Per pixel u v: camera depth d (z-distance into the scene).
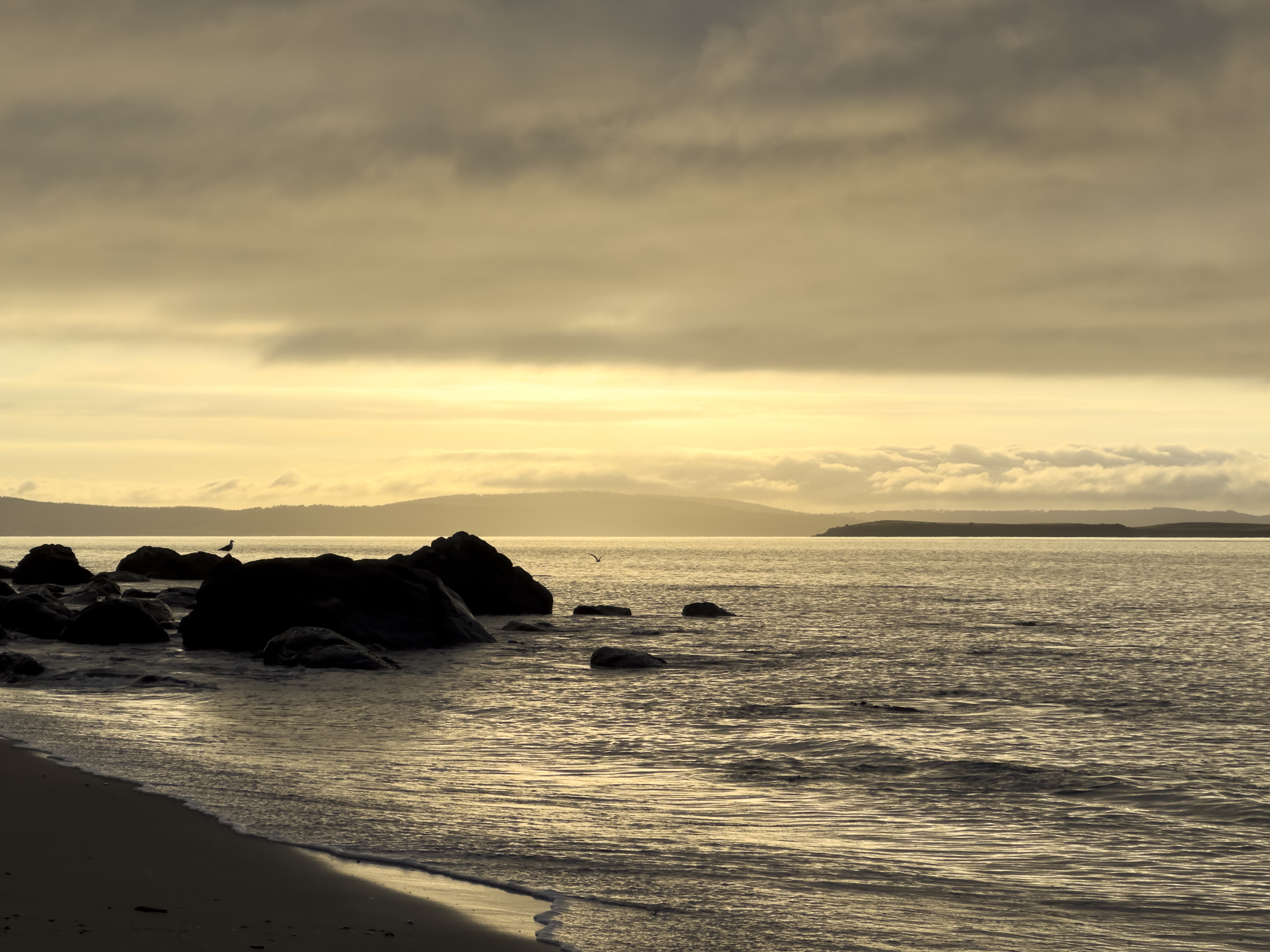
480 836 16.00
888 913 13.19
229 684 35.03
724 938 11.78
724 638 56.03
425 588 50.25
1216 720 30.50
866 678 40.03
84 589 69.25
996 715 31.12
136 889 11.91
